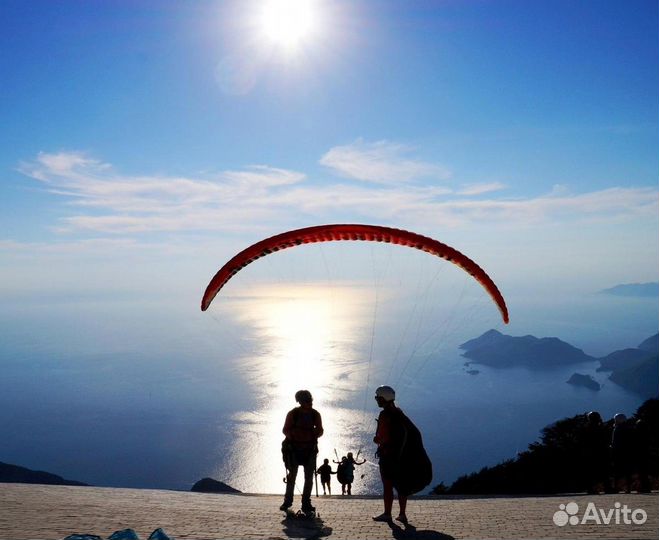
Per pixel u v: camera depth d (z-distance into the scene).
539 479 25.64
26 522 10.49
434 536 9.57
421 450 11.05
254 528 10.40
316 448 12.32
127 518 11.30
